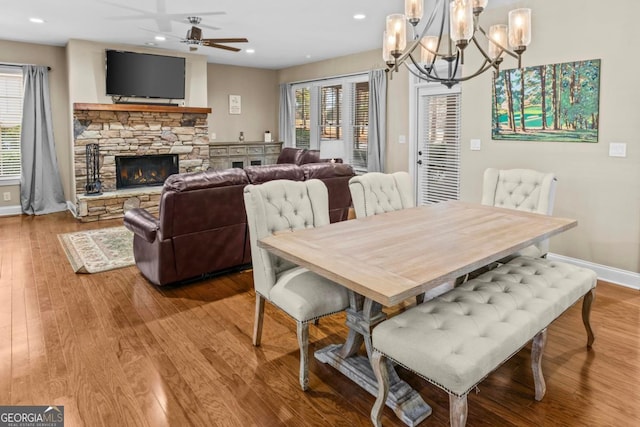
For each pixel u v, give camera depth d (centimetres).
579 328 279
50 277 379
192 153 720
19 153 641
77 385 218
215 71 812
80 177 620
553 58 380
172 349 256
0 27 533
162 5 440
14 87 627
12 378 224
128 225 364
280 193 261
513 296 204
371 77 657
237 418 195
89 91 621
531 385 219
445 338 167
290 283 229
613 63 344
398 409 195
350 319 222
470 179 462
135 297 335
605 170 358
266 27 527
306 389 215
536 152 402
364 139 713
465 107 458
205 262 358
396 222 265
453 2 225
